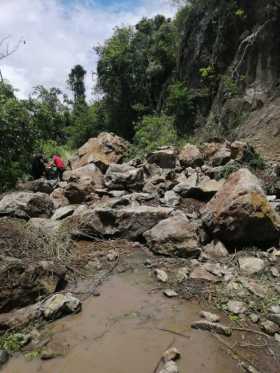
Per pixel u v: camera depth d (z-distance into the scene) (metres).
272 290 3.98
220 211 5.16
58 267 4.27
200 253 4.90
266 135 10.52
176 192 7.38
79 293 4.10
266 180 7.68
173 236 5.02
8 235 5.04
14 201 6.23
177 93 15.68
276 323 3.45
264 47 11.76
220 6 14.81
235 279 4.21
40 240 5.14
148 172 9.05
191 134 15.01
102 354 3.11
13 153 9.97
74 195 7.67
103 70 23.47
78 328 3.46
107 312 3.73
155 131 16.50
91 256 5.05
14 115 9.78
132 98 23.22
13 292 3.69
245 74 12.51
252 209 4.91
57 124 13.61
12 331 3.37
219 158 8.77
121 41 23.31
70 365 2.98
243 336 3.30
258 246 5.11
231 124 12.38
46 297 3.89
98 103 26.61
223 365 2.94
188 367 2.91
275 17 11.47
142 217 5.66
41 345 3.22
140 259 4.98
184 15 18.81
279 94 10.89
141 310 3.75
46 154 14.12
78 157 12.27
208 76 14.73
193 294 4.01
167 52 20.69
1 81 10.80
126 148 13.24
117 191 7.88
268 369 2.88
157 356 3.06
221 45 14.34
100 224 5.69
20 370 2.94
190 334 3.34
